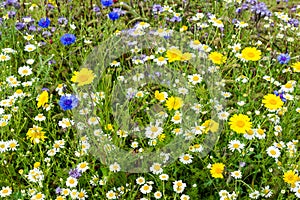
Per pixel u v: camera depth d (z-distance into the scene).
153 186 1.70
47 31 2.11
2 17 2.19
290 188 1.63
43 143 1.74
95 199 1.64
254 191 1.63
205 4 2.28
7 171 1.71
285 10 2.39
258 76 1.94
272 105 1.71
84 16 2.26
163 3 2.35
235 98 1.92
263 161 1.68
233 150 1.67
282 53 2.08
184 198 1.62
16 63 2.00
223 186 1.67
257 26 2.24
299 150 1.79
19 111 1.79
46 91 1.83
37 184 1.67
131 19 2.28
